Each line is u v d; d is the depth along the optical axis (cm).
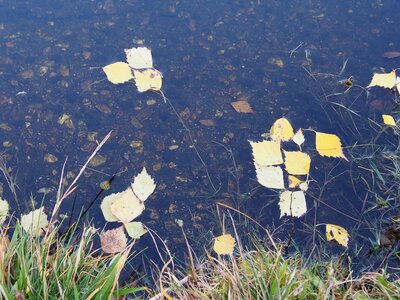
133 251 97
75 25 134
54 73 123
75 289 78
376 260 95
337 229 96
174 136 113
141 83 114
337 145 101
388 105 118
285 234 99
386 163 108
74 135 112
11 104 117
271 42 132
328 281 84
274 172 96
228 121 116
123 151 110
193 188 106
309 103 119
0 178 105
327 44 132
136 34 132
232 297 83
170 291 88
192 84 122
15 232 86
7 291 76
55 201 103
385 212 101
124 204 94
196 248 97
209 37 132
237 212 102
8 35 130
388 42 132
